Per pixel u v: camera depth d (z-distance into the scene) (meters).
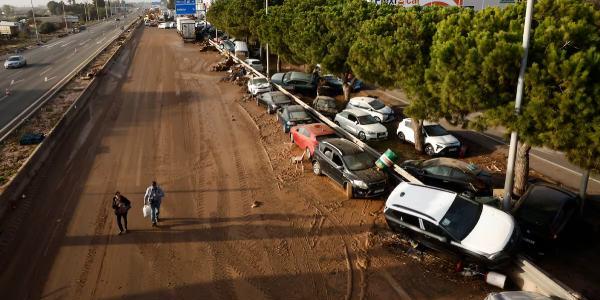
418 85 15.03
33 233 13.14
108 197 15.51
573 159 10.47
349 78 27.70
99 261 11.75
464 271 11.03
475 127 12.41
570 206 12.61
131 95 31.50
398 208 12.47
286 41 29.30
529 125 11.03
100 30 103.75
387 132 22.08
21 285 10.81
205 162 18.77
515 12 12.66
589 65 9.85
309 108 25.77
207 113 26.58
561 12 11.45
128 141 21.48
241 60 43.19
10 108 28.08
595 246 12.62
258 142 21.31
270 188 16.20
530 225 11.91
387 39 16.66
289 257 11.89
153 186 13.20
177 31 86.44
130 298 10.33
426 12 17.12
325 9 26.45
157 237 12.91
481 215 11.91
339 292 10.45
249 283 10.81
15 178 15.67
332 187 16.30
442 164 15.94
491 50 11.34
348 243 12.53
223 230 13.29
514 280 10.79
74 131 23.09
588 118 10.10
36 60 51.69
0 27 82.12
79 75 38.69
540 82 10.68
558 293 9.51
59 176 17.30
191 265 11.56
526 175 15.09
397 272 11.21
